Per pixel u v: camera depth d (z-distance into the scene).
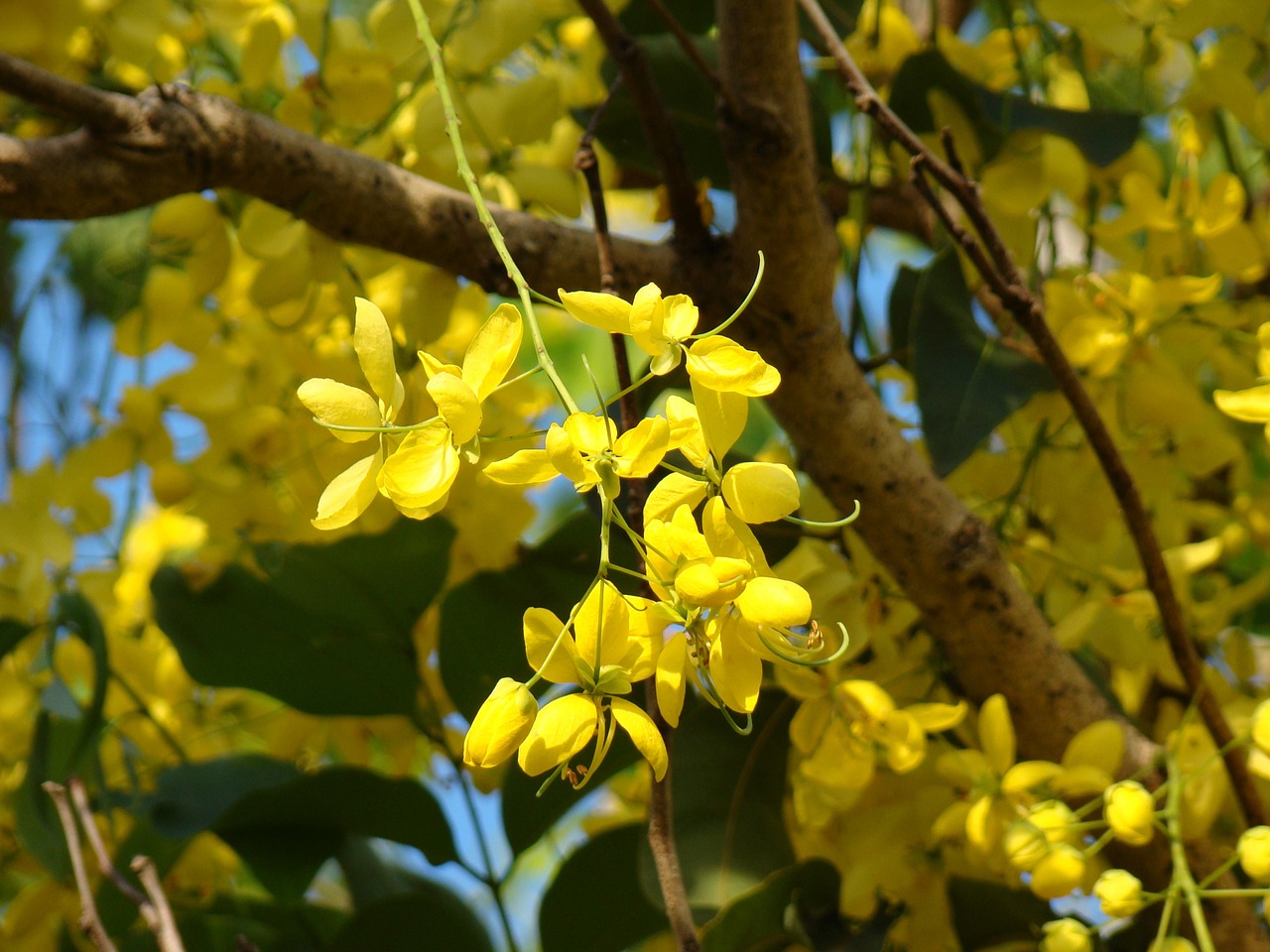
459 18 1.23
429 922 1.21
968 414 1.19
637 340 1.00
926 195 1.12
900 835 1.19
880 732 1.14
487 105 1.22
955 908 1.19
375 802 1.22
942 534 1.17
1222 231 1.21
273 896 1.23
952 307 1.21
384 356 1.02
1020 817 1.15
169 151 1.12
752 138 1.14
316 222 1.15
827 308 1.17
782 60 1.14
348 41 1.23
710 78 1.14
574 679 1.00
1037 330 1.12
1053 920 1.18
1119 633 1.22
